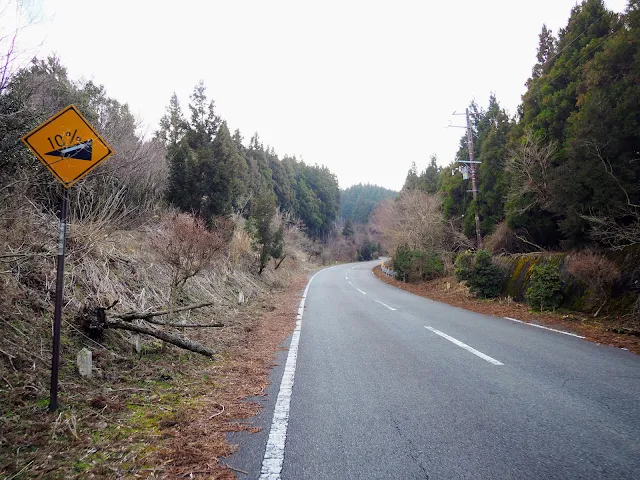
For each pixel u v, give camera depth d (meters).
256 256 22.64
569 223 10.96
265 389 4.71
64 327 5.23
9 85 4.61
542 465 2.80
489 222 20.23
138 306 7.47
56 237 7.00
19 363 4.17
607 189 9.57
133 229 11.05
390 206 37.97
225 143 16.38
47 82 8.20
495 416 3.71
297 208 60.44
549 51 17.30
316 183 75.62
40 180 6.72
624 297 8.84
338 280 28.67
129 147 11.91
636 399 4.12
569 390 4.42
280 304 14.34
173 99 19.91
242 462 2.93
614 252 9.73
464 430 3.41
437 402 4.11
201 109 16.55
